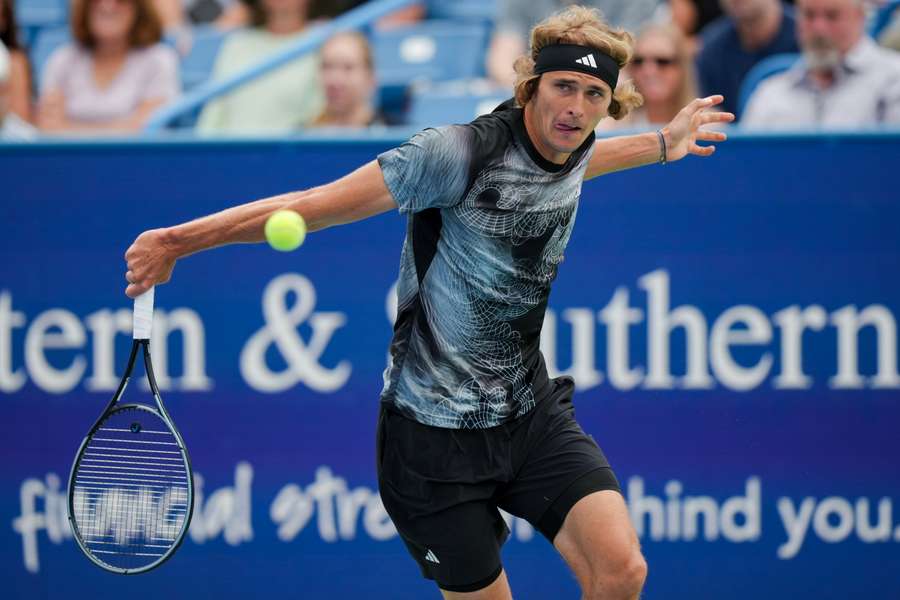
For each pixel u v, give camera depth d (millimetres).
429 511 12930
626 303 18000
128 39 24453
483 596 13203
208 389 18016
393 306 18031
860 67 21391
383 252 18000
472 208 12156
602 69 11758
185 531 12570
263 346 18031
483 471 12883
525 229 12297
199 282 17984
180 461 17875
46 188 17938
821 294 18016
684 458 18016
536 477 13016
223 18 30797
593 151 13219
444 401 12695
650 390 18016
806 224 18000
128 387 18031
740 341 18016
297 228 11422
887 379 18062
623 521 12586
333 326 18047
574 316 18000
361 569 18125
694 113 13766
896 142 17922
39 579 18062
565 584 18125
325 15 25984
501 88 24547
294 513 18078
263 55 25391
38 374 18000
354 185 11914
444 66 26000
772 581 18047
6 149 17844
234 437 18016
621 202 17953
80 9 24234
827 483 18062
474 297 12484
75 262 17984
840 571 18078
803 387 18047
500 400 12773
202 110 23688
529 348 13023
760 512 18062
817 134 17906
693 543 18062
